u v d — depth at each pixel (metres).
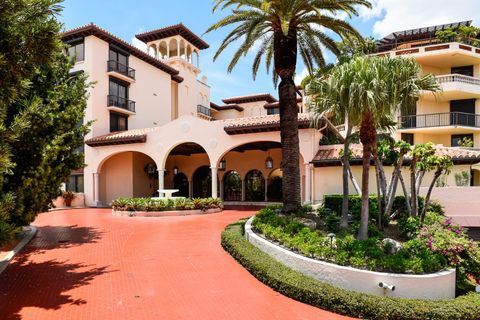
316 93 9.97
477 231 12.95
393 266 6.80
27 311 5.89
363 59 8.16
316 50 14.27
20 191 8.98
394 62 8.17
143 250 10.31
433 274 6.74
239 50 14.24
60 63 11.99
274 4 11.41
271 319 5.70
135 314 5.79
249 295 6.72
